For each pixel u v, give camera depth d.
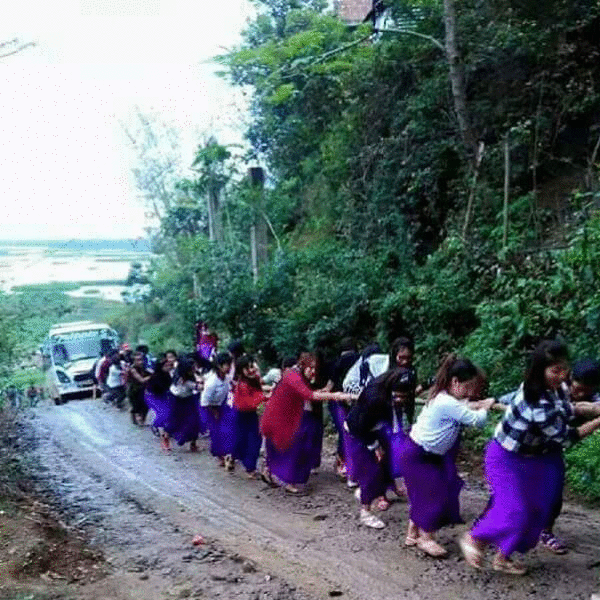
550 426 5.58
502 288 11.16
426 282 13.50
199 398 12.63
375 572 6.30
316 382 9.27
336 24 19.06
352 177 18.20
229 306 17.41
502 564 5.97
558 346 5.50
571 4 14.36
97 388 23.81
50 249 14.24
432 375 11.73
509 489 5.82
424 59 16.84
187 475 10.70
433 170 15.59
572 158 14.52
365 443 7.30
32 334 10.48
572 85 14.46
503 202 13.67
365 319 14.88
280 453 9.19
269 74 19.47
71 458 12.66
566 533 6.81
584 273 9.45
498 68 15.27
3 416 10.71
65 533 7.68
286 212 23.25
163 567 6.75
